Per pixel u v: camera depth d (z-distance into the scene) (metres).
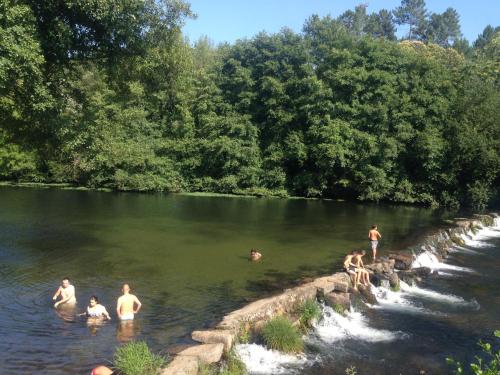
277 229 31.11
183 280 18.81
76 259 21.53
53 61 20.56
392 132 47.34
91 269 19.97
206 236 27.98
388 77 47.41
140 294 16.89
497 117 45.06
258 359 12.53
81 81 24.44
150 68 25.00
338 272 20.09
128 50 22.16
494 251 28.33
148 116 56.62
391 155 45.50
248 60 54.69
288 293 16.11
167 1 21.86
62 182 58.06
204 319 14.56
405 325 15.70
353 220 35.97
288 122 52.00
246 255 23.48
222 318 14.49
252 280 19.09
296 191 52.88
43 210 35.97
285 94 51.94
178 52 28.28
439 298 18.75
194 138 54.50
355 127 48.00
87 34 21.00
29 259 21.36
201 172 54.22
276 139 52.66
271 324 13.52
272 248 25.27
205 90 55.41
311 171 52.22
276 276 19.77
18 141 22.84
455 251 28.00
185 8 22.33
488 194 44.34
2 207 36.84
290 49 52.25
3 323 13.72
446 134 46.41
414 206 46.28
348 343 14.07
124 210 37.47
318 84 47.56
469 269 23.61
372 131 47.62
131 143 52.72
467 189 45.59
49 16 19.53
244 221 34.03
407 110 46.69
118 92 26.22
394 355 13.33
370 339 14.43
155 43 22.91
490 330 15.43
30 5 18.55
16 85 18.27
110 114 48.22
